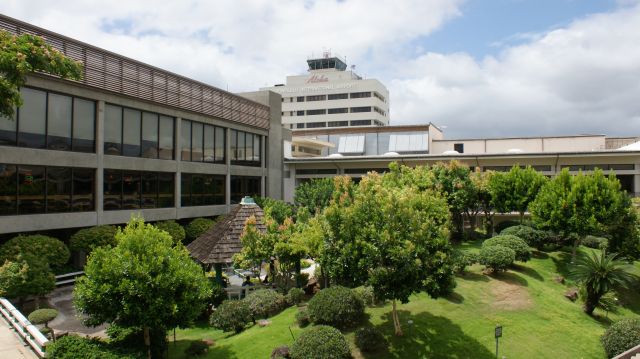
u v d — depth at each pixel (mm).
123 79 25953
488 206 32531
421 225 13656
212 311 18156
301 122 99312
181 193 30438
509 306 18219
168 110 29234
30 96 21375
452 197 28062
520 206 30328
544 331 16641
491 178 31750
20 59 11609
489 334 15531
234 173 35719
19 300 17766
